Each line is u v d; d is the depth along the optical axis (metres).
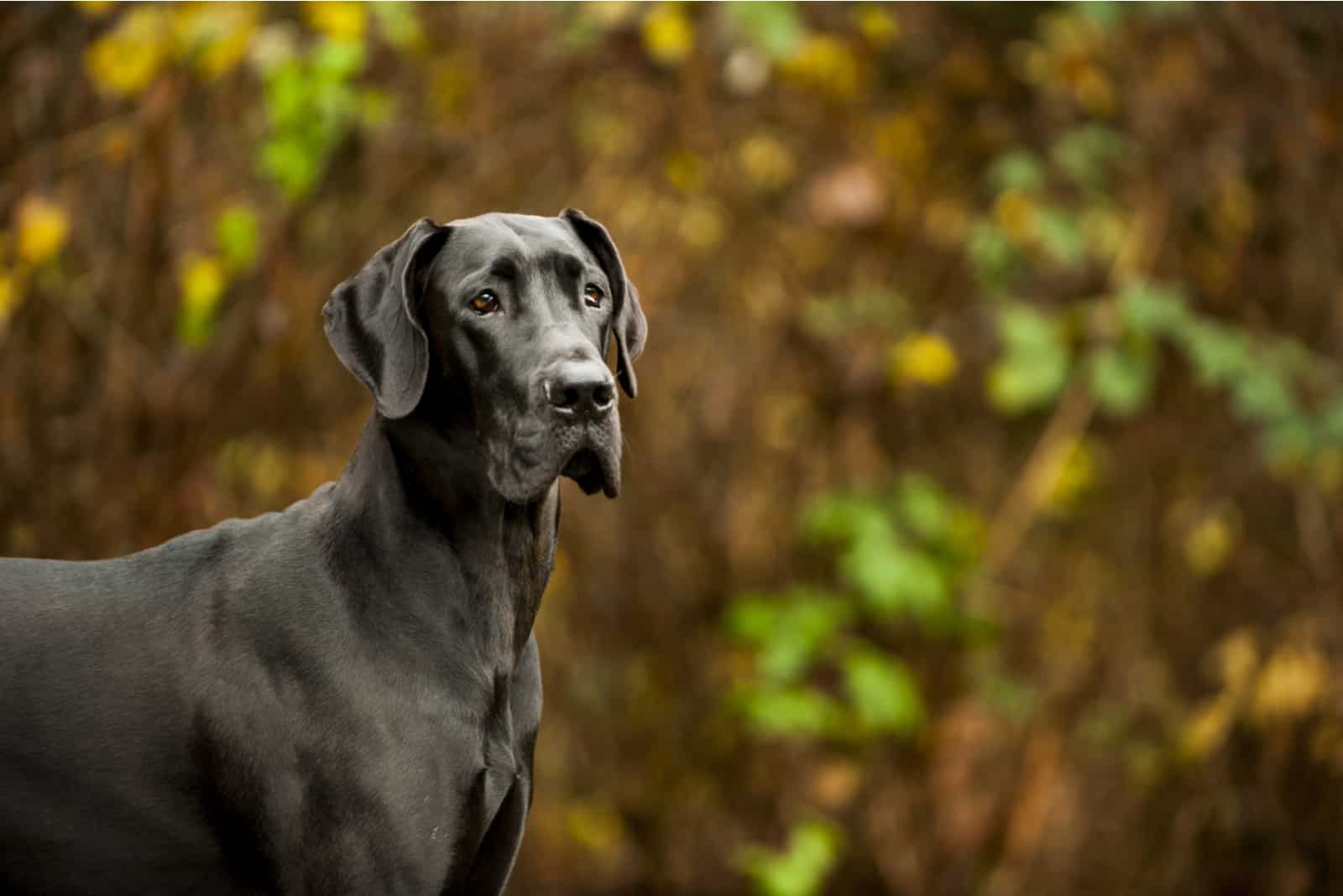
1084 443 11.67
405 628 4.83
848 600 11.27
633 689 11.33
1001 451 11.76
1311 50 11.34
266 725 4.73
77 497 9.59
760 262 11.20
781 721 10.80
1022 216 10.97
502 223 5.14
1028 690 11.61
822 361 11.27
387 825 4.65
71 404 9.60
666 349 11.25
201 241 9.65
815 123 11.06
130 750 4.80
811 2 10.76
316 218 10.02
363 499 4.97
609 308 5.29
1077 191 11.39
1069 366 11.15
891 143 11.17
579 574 11.18
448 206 10.36
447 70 10.23
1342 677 11.17
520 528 5.08
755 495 11.38
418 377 4.84
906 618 11.59
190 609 4.92
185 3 8.75
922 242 11.52
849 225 11.08
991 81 11.37
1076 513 11.85
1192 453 11.68
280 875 4.74
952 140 11.49
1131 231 11.28
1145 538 11.76
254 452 9.95
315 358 9.99
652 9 10.01
